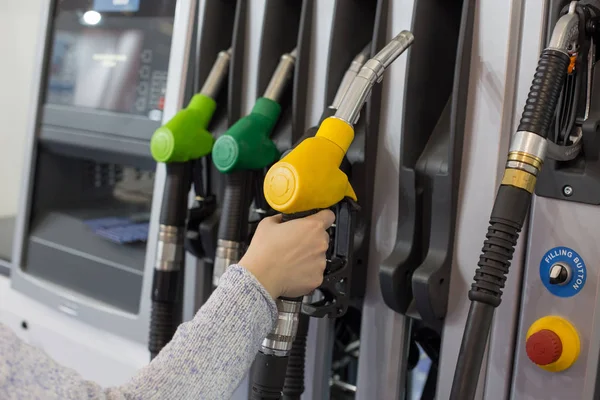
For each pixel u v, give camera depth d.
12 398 0.65
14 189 2.35
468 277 0.89
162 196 1.13
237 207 1.00
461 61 0.86
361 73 0.80
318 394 1.03
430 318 0.90
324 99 1.00
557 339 0.81
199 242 1.13
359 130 0.99
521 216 0.69
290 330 0.81
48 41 1.48
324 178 0.76
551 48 0.72
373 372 0.98
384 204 0.97
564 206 0.83
